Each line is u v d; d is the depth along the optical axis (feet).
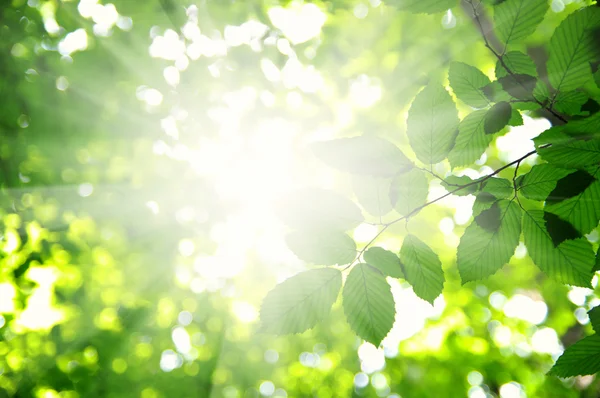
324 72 20.42
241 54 19.72
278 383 34.01
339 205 3.54
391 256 3.71
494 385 25.85
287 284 3.66
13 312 17.83
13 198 18.89
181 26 16.55
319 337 29.43
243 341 32.30
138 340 28.89
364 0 17.49
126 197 22.72
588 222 3.57
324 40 19.72
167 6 16.06
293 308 3.61
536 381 24.63
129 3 17.46
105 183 23.20
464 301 24.85
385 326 3.62
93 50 18.94
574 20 3.32
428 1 3.47
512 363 24.91
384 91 18.22
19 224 18.62
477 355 24.66
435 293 3.72
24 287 17.28
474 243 3.88
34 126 19.76
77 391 21.44
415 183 3.70
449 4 3.49
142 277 25.75
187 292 29.25
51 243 18.58
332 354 31.17
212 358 30.19
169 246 24.58
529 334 25.00
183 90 19.26
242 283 29.50
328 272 3.67
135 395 26.89
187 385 29.04
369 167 3.59
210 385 29.68
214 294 29.76
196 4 17.51
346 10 18.03
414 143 3.69
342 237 3.64
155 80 19.54
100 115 20.48
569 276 3.79
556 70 3.47
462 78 3.62
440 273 3.69
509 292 23.97
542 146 3.59
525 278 23.26
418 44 15.94
